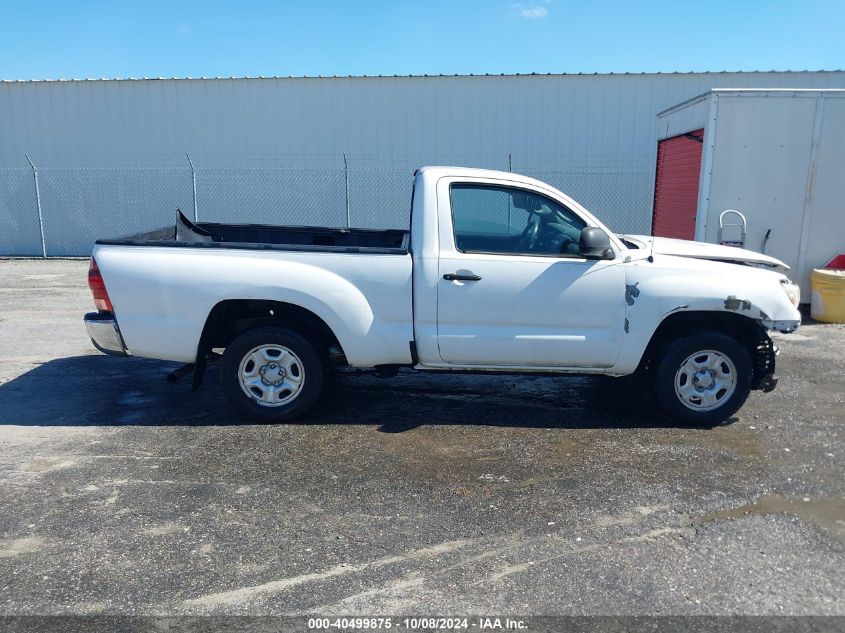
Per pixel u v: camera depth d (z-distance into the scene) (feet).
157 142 55.88
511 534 11.67
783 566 10.64
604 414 18.10
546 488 13.48
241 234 22.13
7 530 11.72
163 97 55.21
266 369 17.02
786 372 22.21
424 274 16.14
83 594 9.87
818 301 29.84
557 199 16.51
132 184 56.59
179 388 20.21
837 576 10.37
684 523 12.04
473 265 16.11
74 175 56.90
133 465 14.55
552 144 53.06
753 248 30.17
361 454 15.23
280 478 13.93
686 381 16.87
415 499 13.00
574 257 16.28
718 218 29.91
